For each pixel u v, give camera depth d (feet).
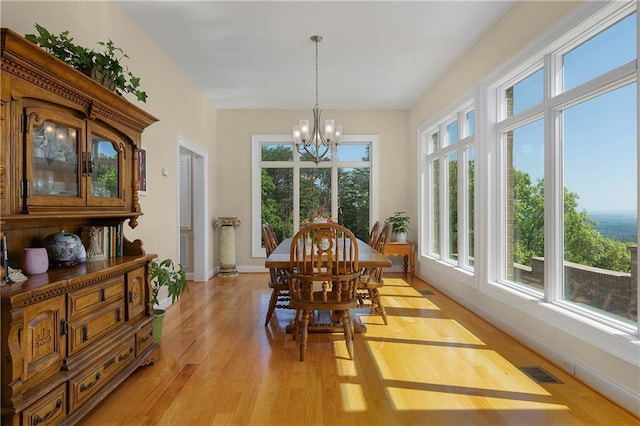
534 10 8.87
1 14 6.26
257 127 20.15
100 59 6.84
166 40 11.88
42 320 5.02
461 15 10.41
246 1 9.71
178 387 7.03
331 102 18.92
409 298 14.25
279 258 9.55
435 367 7.93
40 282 5.18
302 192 20.68
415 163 19.12
